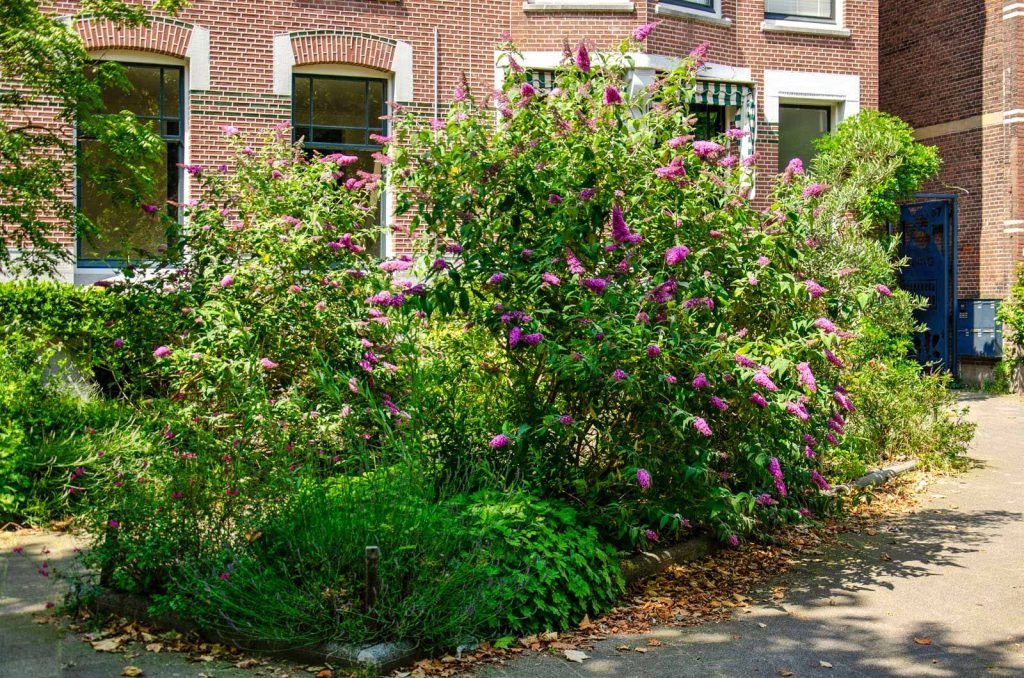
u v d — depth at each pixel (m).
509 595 5.71
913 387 11.74
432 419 6.93
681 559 7.36
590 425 7.19
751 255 7.59
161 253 9.55
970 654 5.67
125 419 8.93
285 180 9.45
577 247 7.20
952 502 9.79
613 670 5.34
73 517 7.71
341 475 6.23
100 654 5.41
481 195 7.21
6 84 12.62
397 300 7.03
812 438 7.70
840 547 8.05
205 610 5.55
